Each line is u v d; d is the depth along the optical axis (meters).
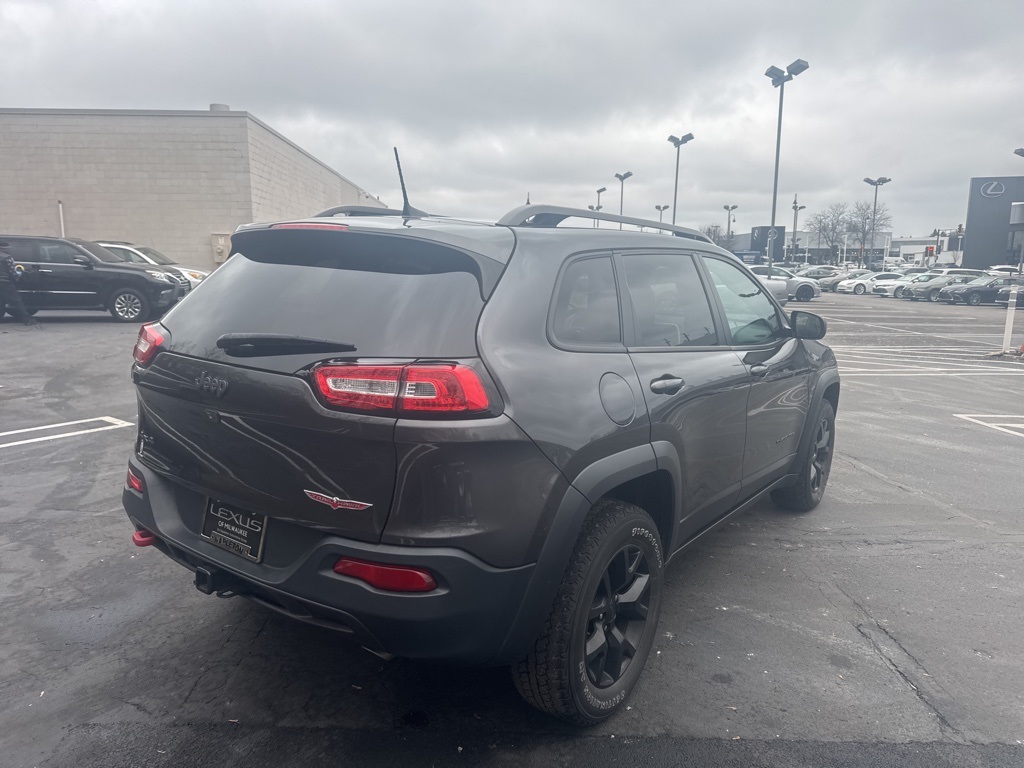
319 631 3.37
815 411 4.73
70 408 7.83
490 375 2.25
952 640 3.44
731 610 3.69
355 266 2.58
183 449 2.65
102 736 2.62
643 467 2.75
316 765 2.51
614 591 2.81
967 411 8.84
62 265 15.61
